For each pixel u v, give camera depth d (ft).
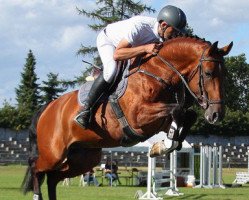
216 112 30.86
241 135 267.80
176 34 33.76
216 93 31.04
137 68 32.91
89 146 37.09
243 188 110.01
